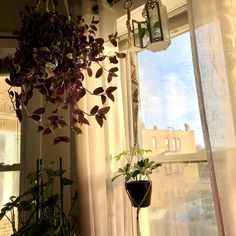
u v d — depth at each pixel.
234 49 1.00
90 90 1.41
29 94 0.97
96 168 1.42
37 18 0.93
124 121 1.48
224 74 1.00
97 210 1.38
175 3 1.39
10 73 0.94
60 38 0.92
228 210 0.93
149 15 1.05
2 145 1.81
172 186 1.39
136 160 1.43
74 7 1.60
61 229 1.31
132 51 1.28
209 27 1.04
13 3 1.83
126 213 1.34
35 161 1.74
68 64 0.95
